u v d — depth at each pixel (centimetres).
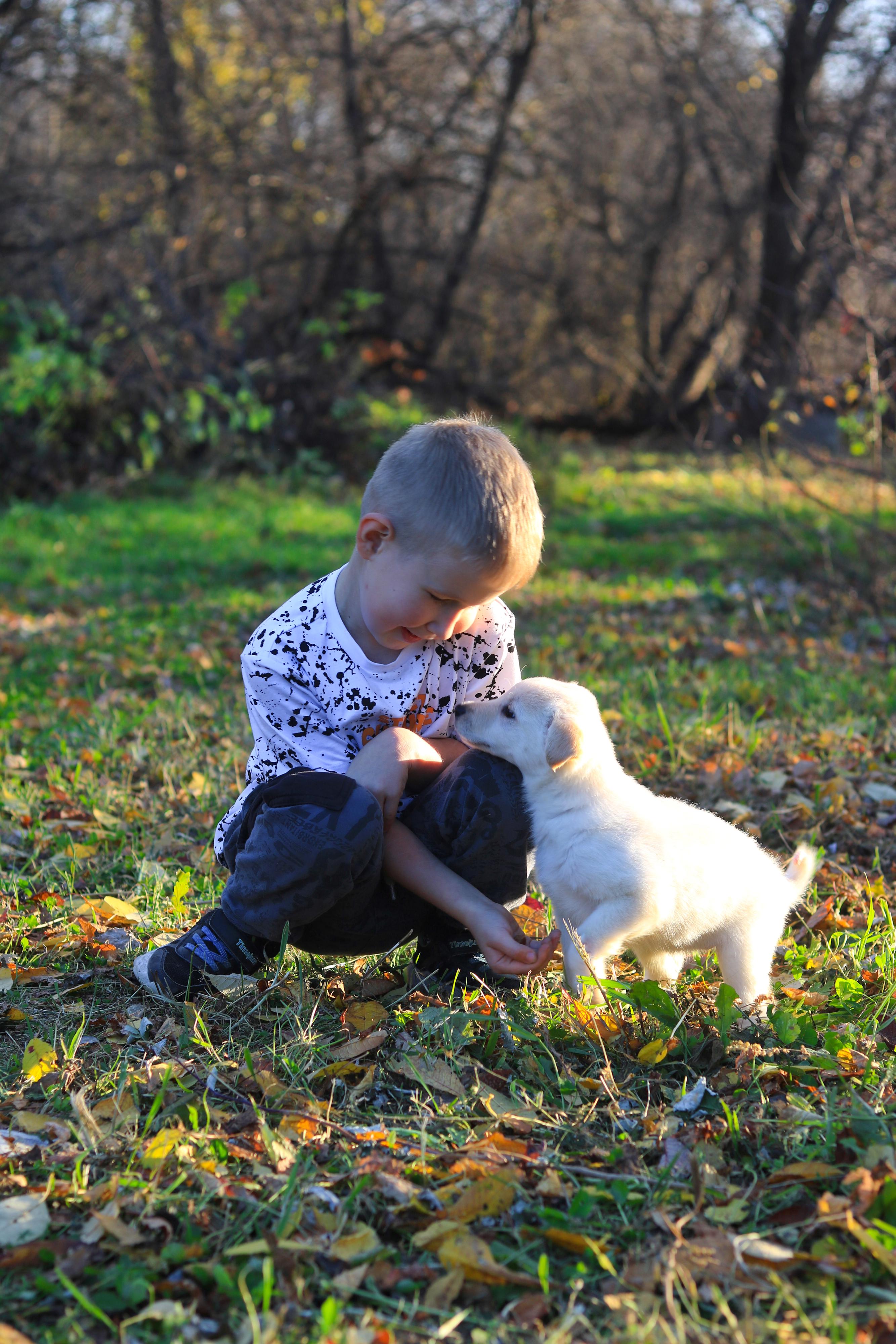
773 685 597
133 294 1403
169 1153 220
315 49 1705
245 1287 183
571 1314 184
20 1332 182
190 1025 268
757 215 1983
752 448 1170
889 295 1034
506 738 287
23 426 1323
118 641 724
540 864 291
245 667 278
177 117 1569
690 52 1903
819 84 1700
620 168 2123
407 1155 224
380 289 1897
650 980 298
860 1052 261
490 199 1986
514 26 1817
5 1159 222
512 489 246
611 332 2111
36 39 1504
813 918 341
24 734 518
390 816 268
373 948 289
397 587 250
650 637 737
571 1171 218
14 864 378
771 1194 214
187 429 1421
